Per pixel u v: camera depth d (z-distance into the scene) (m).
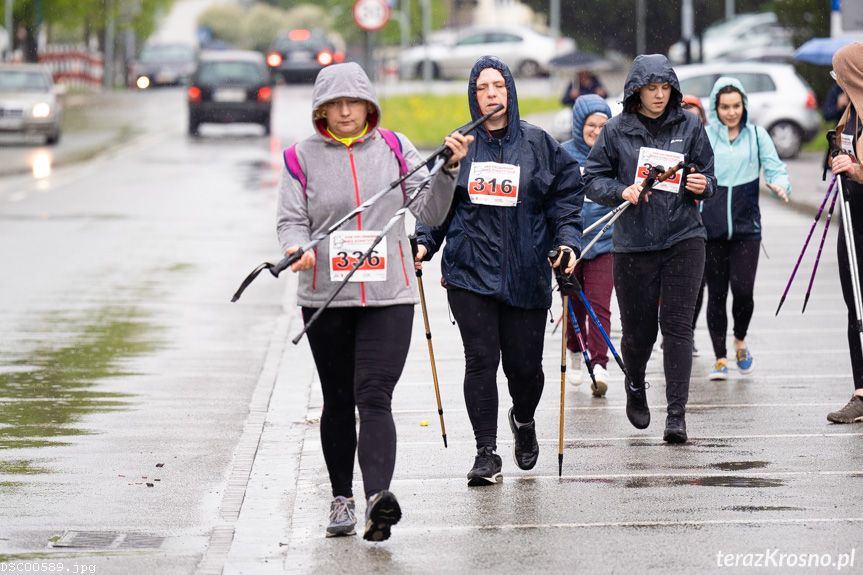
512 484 19.69
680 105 22.08
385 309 16.98
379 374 16.88
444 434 20.02
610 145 22.08
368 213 17.02
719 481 19.62
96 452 22.23
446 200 16.88
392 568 16.02
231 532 17.91
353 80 16.84
